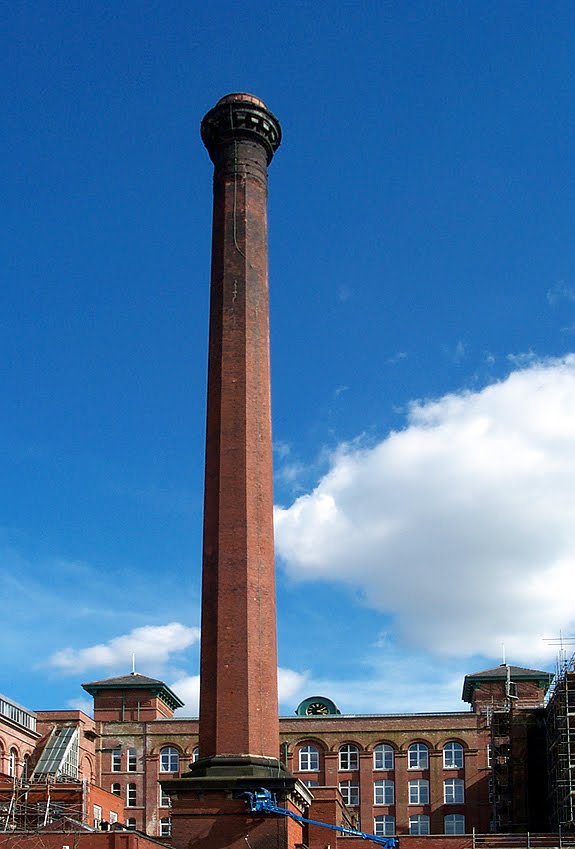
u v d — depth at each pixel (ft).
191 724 322.14
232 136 202.59
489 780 301.84
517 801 266.77
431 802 306.35
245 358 185.98
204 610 173.78
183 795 161.58
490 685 336.29
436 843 227.20
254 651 169.99
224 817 159.43
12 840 172.24
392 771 311.06
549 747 258.57
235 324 188.34
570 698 244.63
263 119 203.00
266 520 179.42
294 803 172.55
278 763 166.40
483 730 311.06
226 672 168.04
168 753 320.50
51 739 294.46
